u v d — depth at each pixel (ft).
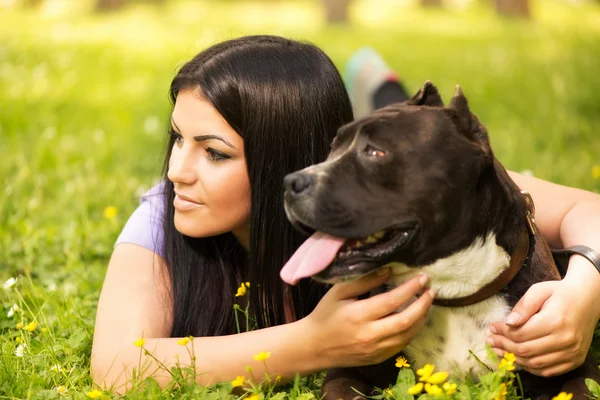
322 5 81.82
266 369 11.75
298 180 10.92
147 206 14.93
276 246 13.32
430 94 12.16
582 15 86.99
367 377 12.73
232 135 12.87
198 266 14.06
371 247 11.02
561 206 14.15
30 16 81.82
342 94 13.96
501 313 11.66
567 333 11.10
